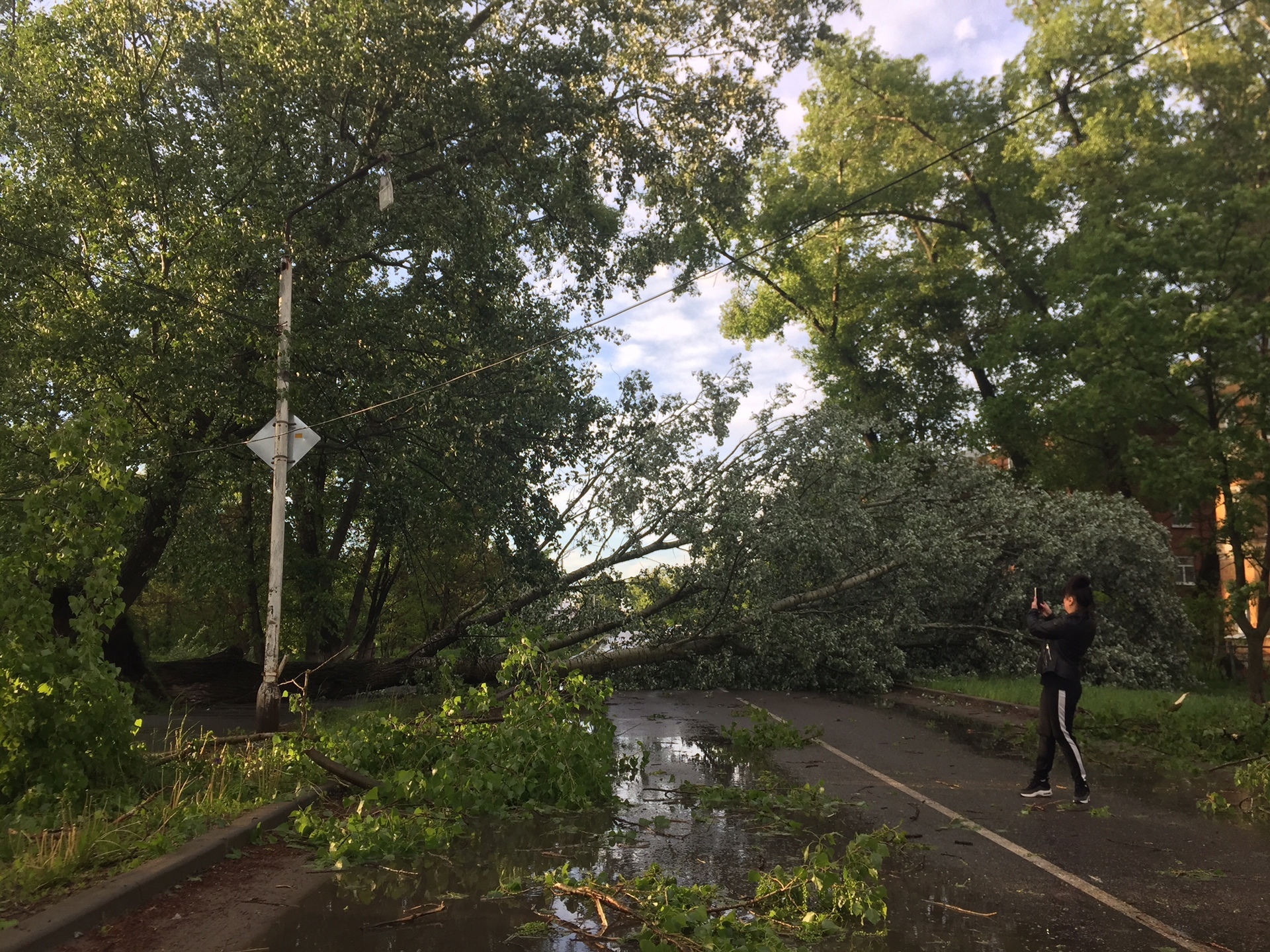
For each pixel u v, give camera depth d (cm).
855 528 1656
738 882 515
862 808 715
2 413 1448
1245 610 1534
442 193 1711
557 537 1762
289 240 1285
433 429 1627
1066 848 589
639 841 613
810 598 1697
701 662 1680
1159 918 448
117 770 656
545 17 1747
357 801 704
